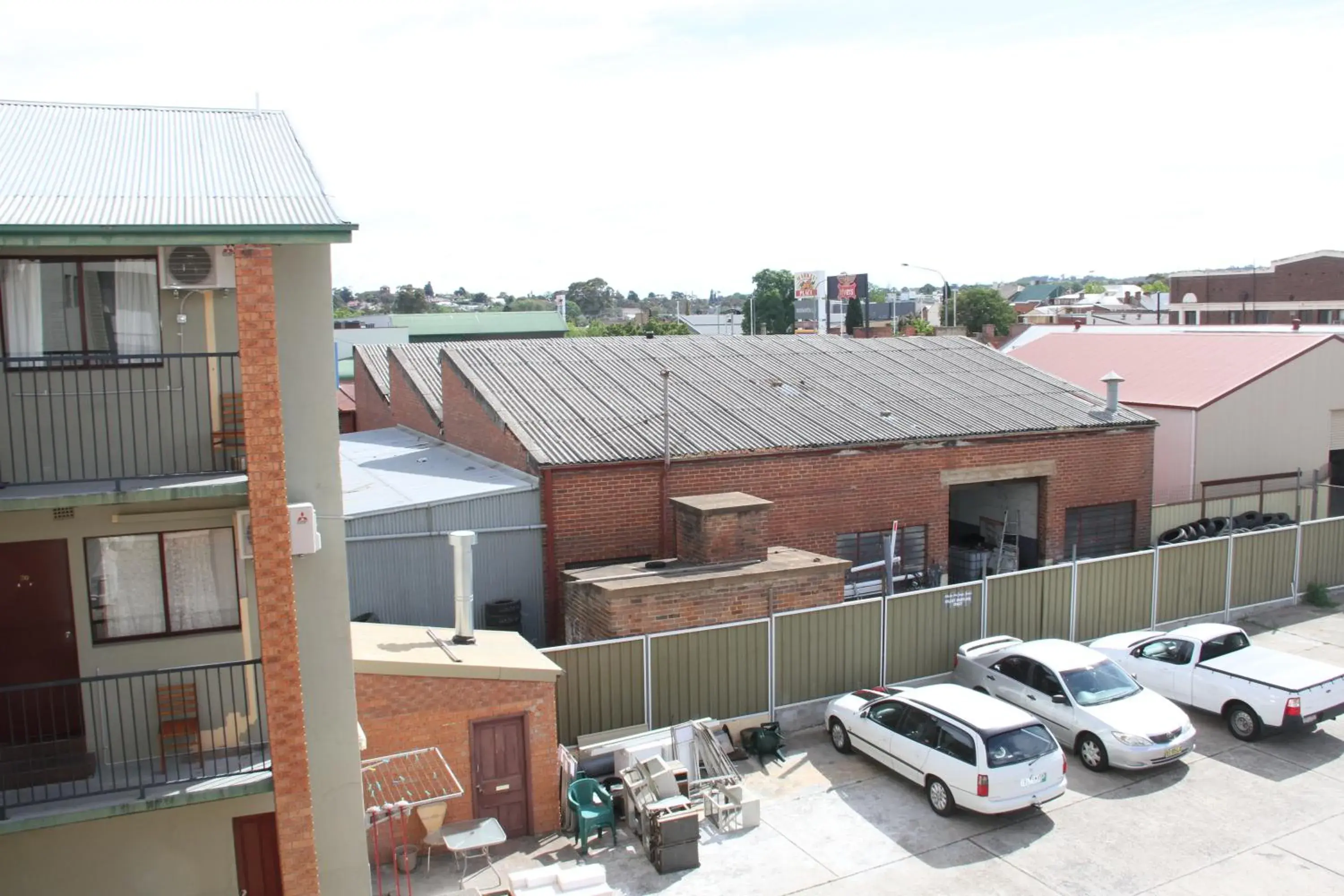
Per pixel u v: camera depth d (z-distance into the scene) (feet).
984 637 68.13
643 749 51.24
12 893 33.91
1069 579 71.87
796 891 43.91
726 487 72.13
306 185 35.22
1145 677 63.41
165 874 35.19
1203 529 91.66
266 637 32.14
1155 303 366.02
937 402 88.07
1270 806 50.70
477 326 301.43
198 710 34.96
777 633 60.49
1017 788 48.01
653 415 77.66
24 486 31.63
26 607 34.53
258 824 36.35
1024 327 206.08
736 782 50.88
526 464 69.36
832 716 58.34
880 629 64.13
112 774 33.37
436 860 46.39
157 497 31.04
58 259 34.22
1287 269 242.37
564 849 47.42
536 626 68.13
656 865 45.60
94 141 39.17
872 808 51.03
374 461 82.69
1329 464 108.78
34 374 34.09
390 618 63.72
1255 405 102.17
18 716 34.53
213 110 44.88
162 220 30.63
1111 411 89.71
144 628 35.65
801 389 87.81
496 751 47.98
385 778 45.70
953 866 45.57
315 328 34.99
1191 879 44.39
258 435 31.60
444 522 64.85
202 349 35.65
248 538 35.32
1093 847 47.03
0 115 41.16
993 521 91.71
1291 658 61.05
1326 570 86.12
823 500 75.77
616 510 68.85
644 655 56.59
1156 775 54.19
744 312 366.02
